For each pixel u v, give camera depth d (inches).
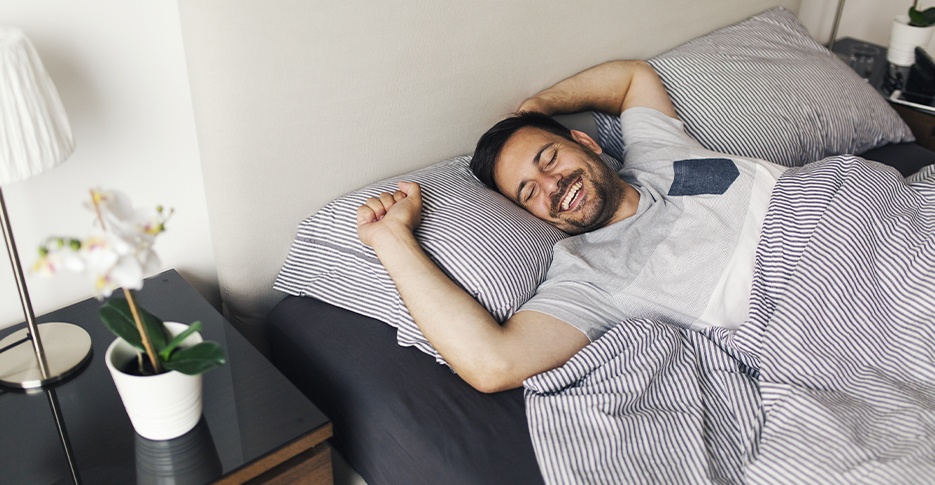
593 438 44.9
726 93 74.8
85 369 49.8
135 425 43.9
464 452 46.1
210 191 55.9
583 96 71.4
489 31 63.8
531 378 48.8
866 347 51.1
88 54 49.3
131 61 51.3
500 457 45.7
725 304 54.7
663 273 55.4
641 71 73.6
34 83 39.5
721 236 56.9
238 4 49.8
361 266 57.6
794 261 55.2
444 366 52.9
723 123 73.8
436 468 46.3
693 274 55.2
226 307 61.5
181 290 57.4
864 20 112.3
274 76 53.2
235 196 55.7
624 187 62.1
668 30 80.2
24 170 39.9
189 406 43.6
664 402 48.3
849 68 84.4
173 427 43.8
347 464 59.6
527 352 49.9
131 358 42.7
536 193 60.2
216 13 49.3
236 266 58.7
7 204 49.7
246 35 50.8
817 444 43.3
